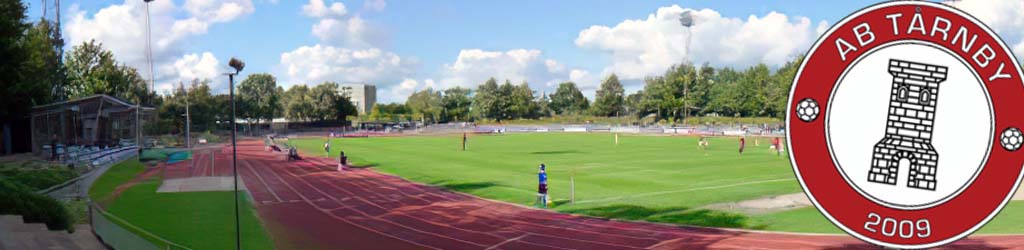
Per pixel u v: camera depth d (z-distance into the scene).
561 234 18.30
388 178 33.97
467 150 58.38
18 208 15.61
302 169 39.56
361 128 122.19
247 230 18.88
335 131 115.62
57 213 16.33
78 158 34.69
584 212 22.05
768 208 21.83
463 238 17.94
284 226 19.95
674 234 17.95
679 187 28.22
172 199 25.25
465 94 156.38
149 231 18.25
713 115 132.25
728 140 73.00
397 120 141.88
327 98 125.00
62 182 27.20
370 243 17.47
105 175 31.69
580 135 96.31
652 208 22.52
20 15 38.28
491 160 45.88
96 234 15.98
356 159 48.00
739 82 124.19
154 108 53.56
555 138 85.38
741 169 36.16
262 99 129.25
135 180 32.16
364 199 25.89
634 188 28.22
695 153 50.50
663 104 126.06
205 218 20.86
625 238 17.56
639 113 139.12
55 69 46.31
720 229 18.44
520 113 150.75
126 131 56.69
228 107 95.56
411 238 18.05
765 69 122.25
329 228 19.61
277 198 26.25
